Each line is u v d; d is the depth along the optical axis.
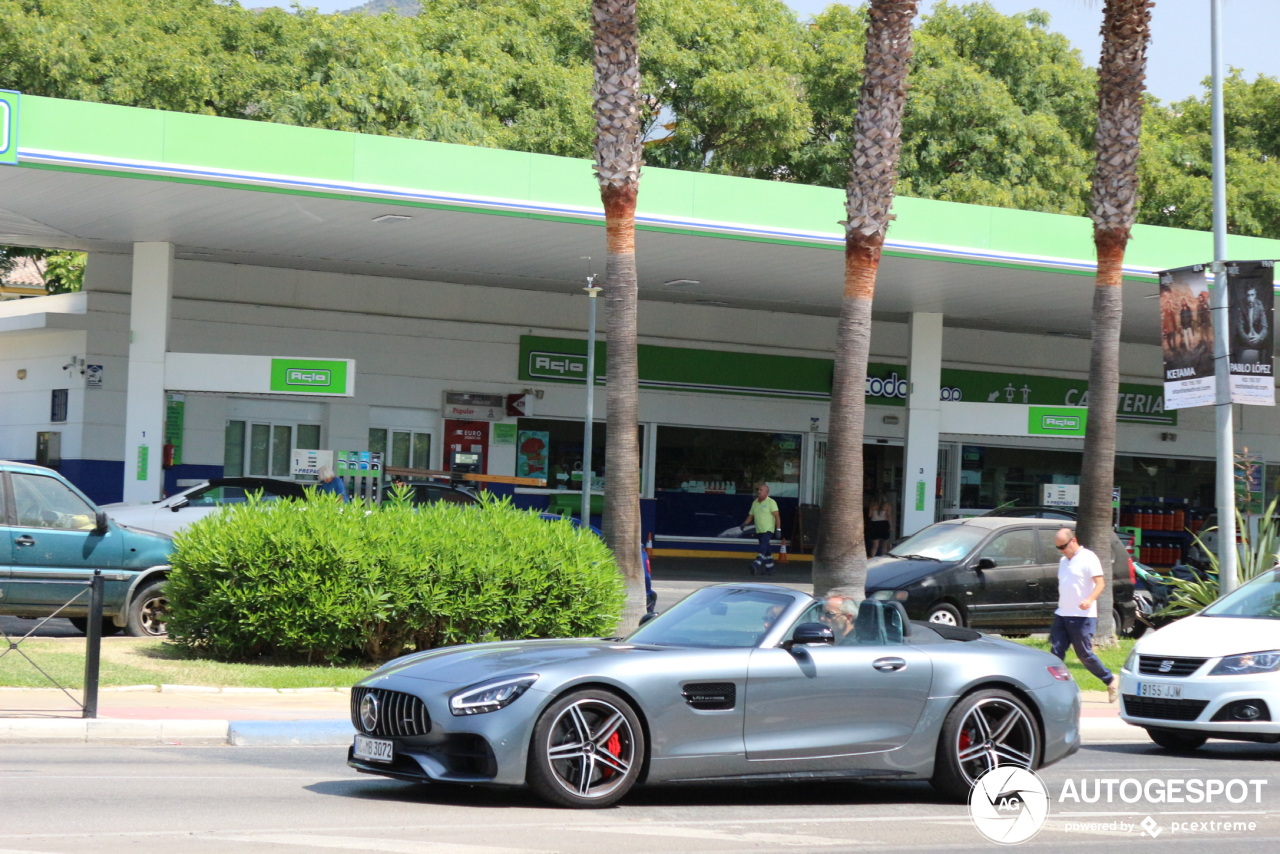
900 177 49.62
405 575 17.80
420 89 45.66
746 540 43.16
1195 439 48.75
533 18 52.22
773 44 51.31
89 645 13.59
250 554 17.61
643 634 11.57
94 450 35.03
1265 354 22.20
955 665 11.31
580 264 34.00
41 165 24.20
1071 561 18.50
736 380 42.72
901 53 22.81
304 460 28.56
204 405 36.50
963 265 31.80
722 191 28.97
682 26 49.31
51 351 36.50
